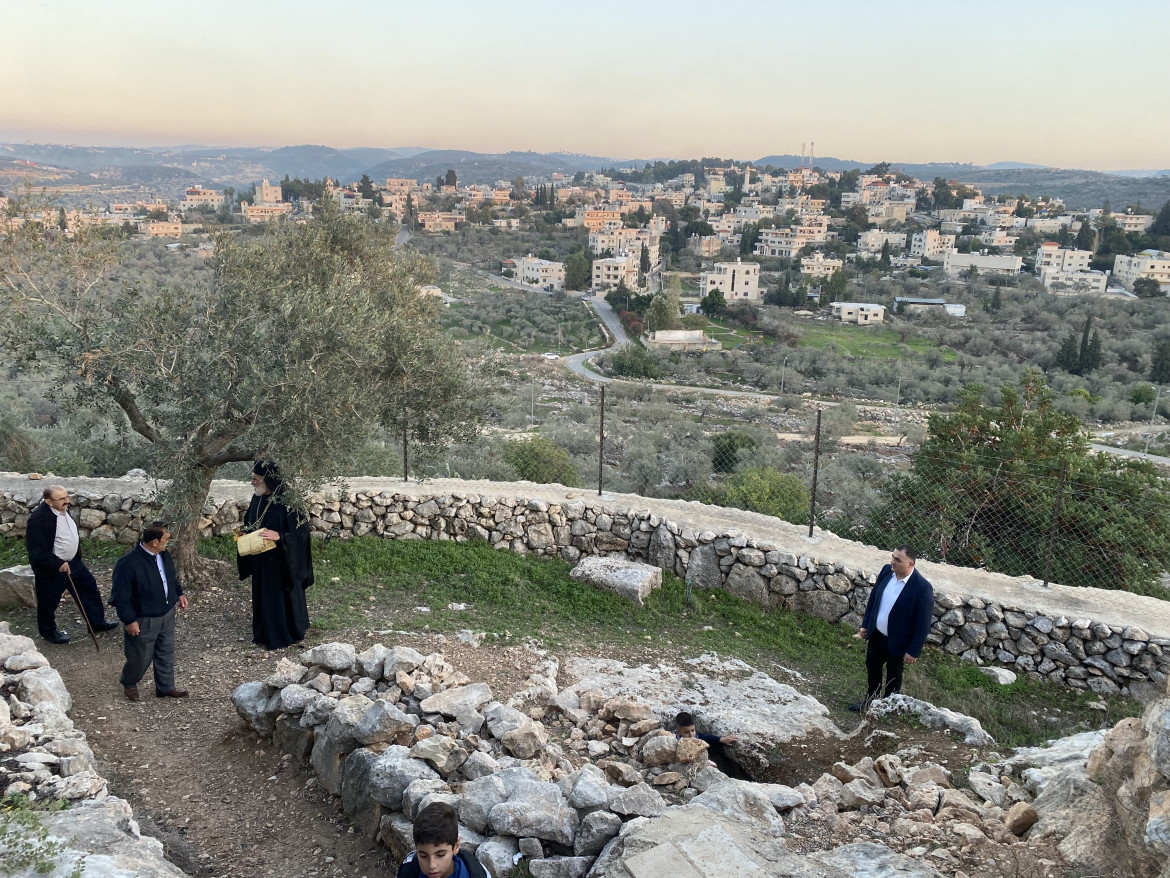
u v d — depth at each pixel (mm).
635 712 7008
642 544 12180
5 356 8227
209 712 7051
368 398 8992
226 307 8555
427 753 5418
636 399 77562
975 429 19375
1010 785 5598
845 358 97500
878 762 6023
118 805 4648
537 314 120000
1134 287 146250
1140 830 4188
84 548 10938
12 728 5395
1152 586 14570
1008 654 9953
